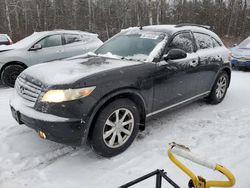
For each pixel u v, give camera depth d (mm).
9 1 31141
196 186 1824
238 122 4637
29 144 3785
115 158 3457
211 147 3750
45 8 33875
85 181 3006
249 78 8453
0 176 3078
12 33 28656
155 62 3877
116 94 3312
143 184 2941
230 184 1692
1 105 5559
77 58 4266
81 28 34375
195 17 39344
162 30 4473
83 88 3047
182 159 3418
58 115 3012
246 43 10531
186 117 4828
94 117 3223
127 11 36062
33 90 3246
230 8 38938
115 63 3771
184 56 4023
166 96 4094
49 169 3219
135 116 3598
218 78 5371
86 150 3646
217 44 5504
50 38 7793
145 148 3699
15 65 7141
